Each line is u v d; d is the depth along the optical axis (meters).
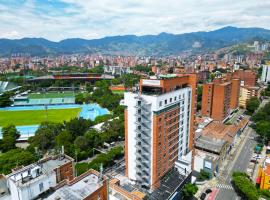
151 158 92.88
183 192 101.25
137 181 97.75
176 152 107.94
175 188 96.81
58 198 55.28
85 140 144.88
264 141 167.12
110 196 87.12
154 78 94.69
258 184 113.50
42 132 153.00
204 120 185.38
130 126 94.25
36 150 131.12
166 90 93.44
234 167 134.50
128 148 97.69
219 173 128.00
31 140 153.25
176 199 97.62
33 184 54.72
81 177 63.94
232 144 159.38
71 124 166.25
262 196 103.25
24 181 55.59
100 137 155.50
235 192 110.69
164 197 91.31
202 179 121.12
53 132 158.00
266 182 106.44
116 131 166.38
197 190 105.50
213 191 111.31
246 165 136.50
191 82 110.75
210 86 198.38
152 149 91.44
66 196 56.41
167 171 103.50
